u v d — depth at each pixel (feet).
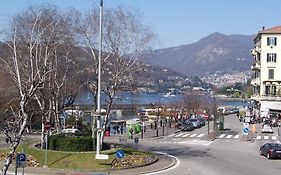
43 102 127.34
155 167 105.70
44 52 122.11
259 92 316.19
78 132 144.25
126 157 109.70
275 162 117.08
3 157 110.93
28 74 115.44
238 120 300.61
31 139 151.94
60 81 145.89
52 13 164.04
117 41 174.50
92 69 133.08
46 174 95.40
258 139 182.19
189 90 480.23
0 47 128.57
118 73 123.65
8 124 87.92
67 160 104.78
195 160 119.24
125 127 229.45
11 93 141.90
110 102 123.75
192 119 249.34
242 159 122.11
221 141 174.09
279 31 305.53
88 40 164.45
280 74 306.35
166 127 241.14
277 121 247.91
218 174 98.27
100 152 107.86
